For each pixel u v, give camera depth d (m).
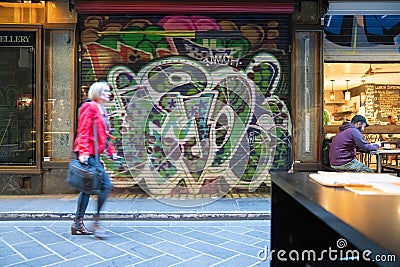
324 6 7.15
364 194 1.75
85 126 4.71
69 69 7.26
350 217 1.31
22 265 3.78
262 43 7.38
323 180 2.11
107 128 4.98
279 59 7.39
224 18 7.34
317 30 7.23
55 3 7.19
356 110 13.47
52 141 7.29
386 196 1.71
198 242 4.64
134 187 7.39
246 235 4.97
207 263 3.88
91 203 6.55
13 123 7.28
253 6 7.07
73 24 7.18
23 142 7.27
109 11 7.13
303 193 1.79
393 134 9.44
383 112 12.98
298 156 7.29
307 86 7.31
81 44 7.35
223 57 7.39
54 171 7.28
